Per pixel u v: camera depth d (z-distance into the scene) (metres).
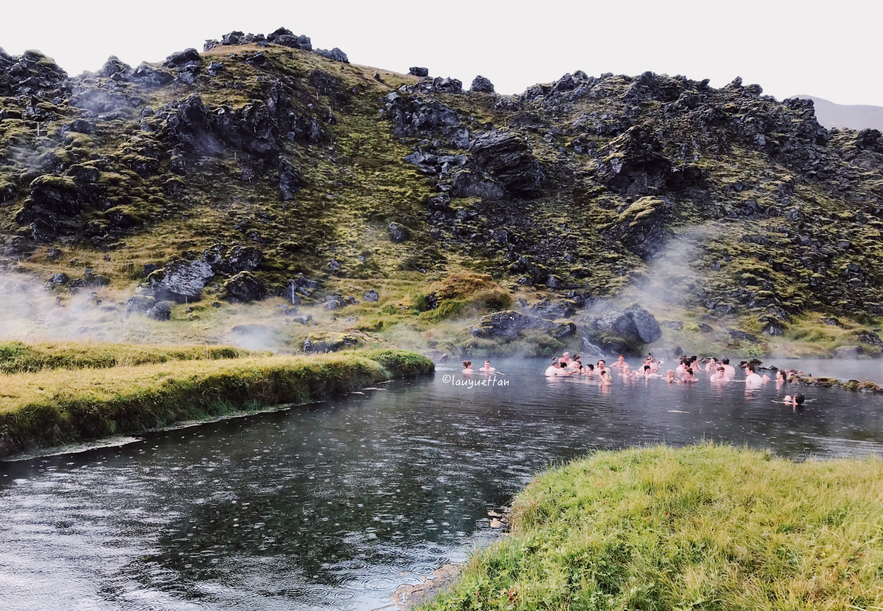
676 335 75.00
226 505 13.70
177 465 17.08
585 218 110.00
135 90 105.88
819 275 101.75
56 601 8.96
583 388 39.59
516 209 110.00
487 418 26.42
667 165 121.00
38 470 16.17
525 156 115.50
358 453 19.08
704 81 171.00
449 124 131.25
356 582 9.91
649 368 50.84
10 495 13.99
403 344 60.38
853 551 8.31
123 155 86.88
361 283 77.38
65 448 18.58
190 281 65.56
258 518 12.88
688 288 91.38
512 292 78.62
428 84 159.88
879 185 139.00
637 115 151.25
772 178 132.50
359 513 13.33
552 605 7.94
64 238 71.56
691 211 116.00
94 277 63.69
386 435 22.08
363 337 57.12
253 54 130.38
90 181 79.81
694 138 143.50
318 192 99.94
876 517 9.48
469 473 16.80
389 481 15.88
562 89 168.88
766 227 115.12
